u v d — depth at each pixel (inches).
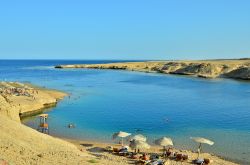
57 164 1000.2
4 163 876.0
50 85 4338.1
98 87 4200.3
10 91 2869.1
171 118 2244.1
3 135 1159.6
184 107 2699.3
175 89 4077.3
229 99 3198.8
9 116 1642.5
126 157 1380.4
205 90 3983.8
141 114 2375.7
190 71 6815.9
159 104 2847.0
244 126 2026.3
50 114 2352.4
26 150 1085.1
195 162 1332.4
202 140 1430.9
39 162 982.4
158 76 6294.3
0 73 7066.9
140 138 1494.8
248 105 2827.3
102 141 1663.4
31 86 3944.4
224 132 1876.2
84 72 7450.8
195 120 2188.7
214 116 2332.7
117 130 1895.9
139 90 3932.1
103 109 2568.9
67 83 4682.6
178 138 1732.3
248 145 1620.3
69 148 1332.4
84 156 1221.1
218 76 6205.7
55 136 1745.8
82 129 1911.9
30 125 2004.2
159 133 1835.6
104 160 1224.8
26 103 2372.0
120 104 2824.8
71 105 2746.1
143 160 1291.8
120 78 5733.3
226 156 1455.5
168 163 1278.3
